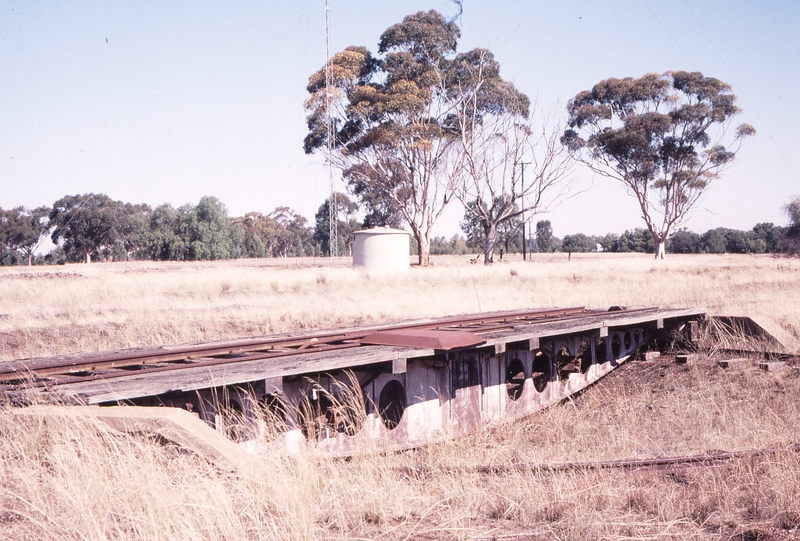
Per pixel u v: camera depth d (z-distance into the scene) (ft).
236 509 13.75
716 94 220.43
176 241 322.75
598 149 234.38
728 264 171.83
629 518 15.70
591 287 81.30
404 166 193.06
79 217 354.54
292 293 80.28
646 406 32.40
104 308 59.98
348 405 22.71
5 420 15.85
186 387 17.62
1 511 13.28
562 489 17.22
